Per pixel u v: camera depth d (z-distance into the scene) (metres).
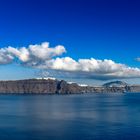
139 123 162.00
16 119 181.88
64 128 143.50
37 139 117.94
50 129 140.50
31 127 147.00
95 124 157.75
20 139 118.19
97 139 116.88
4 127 147.62
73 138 119.00
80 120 176.38
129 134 127.31
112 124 158.00
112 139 117.06
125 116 199.62
